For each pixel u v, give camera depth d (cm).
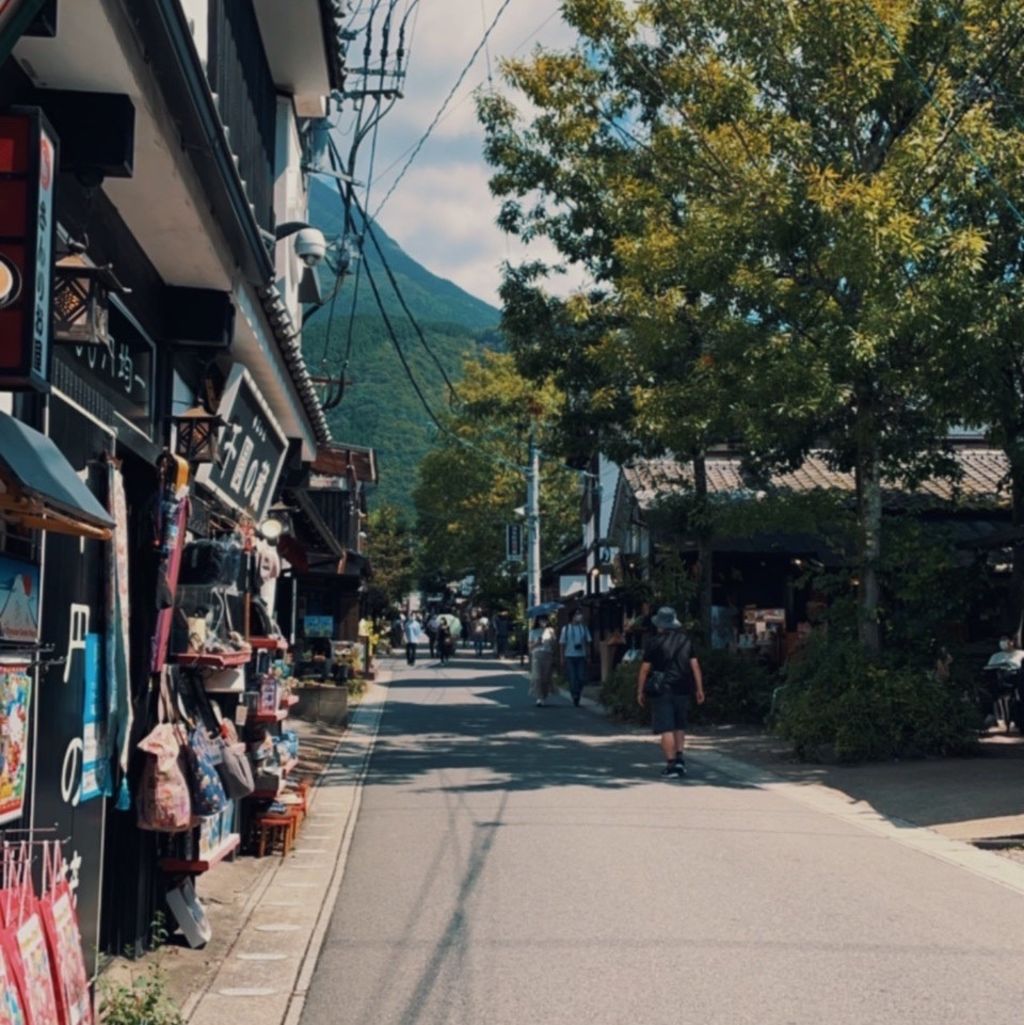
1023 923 823
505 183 2358
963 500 2350
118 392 731
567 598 4562
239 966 729
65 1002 451
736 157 1688
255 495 1178
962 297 1488
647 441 2386
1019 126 1623
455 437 4975
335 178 1792
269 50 1309
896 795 1358
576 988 675
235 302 875
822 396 1570
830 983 684
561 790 1408
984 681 2059
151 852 751
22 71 564
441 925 812
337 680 2964
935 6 1560
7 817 494
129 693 679
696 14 1727
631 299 1842
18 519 491
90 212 652
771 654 2603
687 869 975
